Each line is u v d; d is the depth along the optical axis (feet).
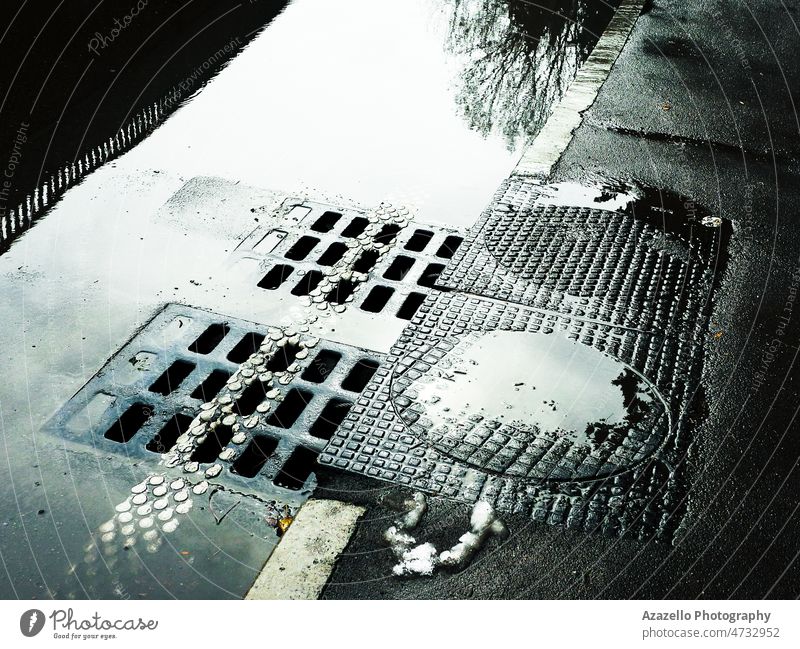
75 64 17.94
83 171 14.85
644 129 16.35
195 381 10.59
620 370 10.65
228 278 12.44
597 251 12.96
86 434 9.82
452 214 14.02
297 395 10.32
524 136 16.44
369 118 16.92
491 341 11.07
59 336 11.29
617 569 8.13
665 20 21.02
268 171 15.07
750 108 17.19
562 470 9.21
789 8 21.79
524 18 21.43
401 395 10.19
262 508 8.88
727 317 11.65
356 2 22.20
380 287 12.26
